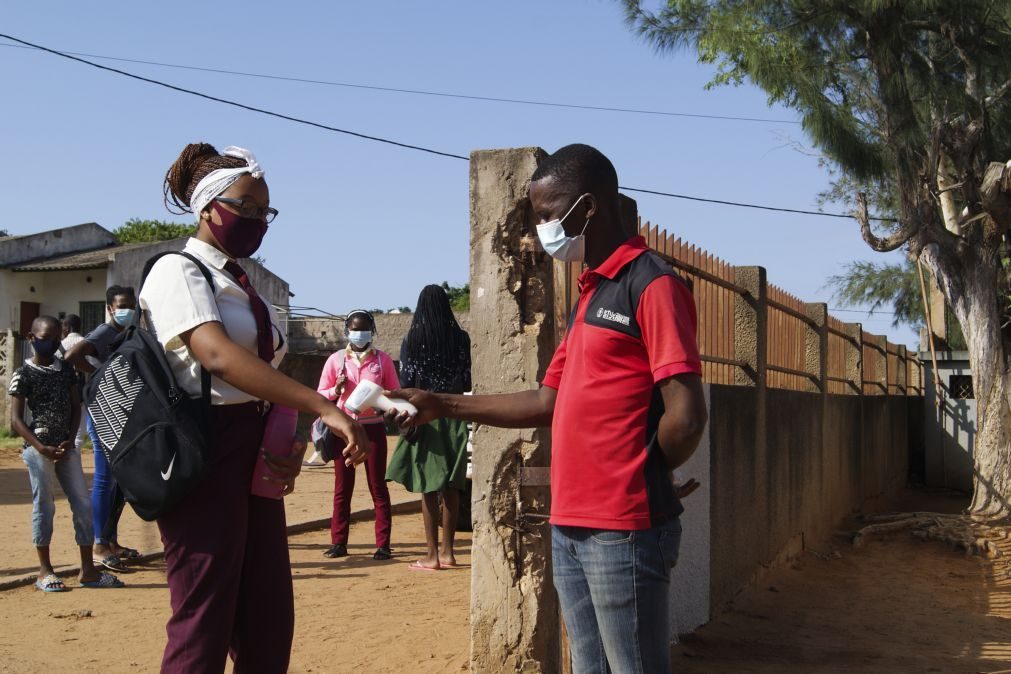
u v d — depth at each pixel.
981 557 10.47
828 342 12.18
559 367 3.38
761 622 6.91
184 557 3.03
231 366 2.95
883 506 15.21
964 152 13.09
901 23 12.36
